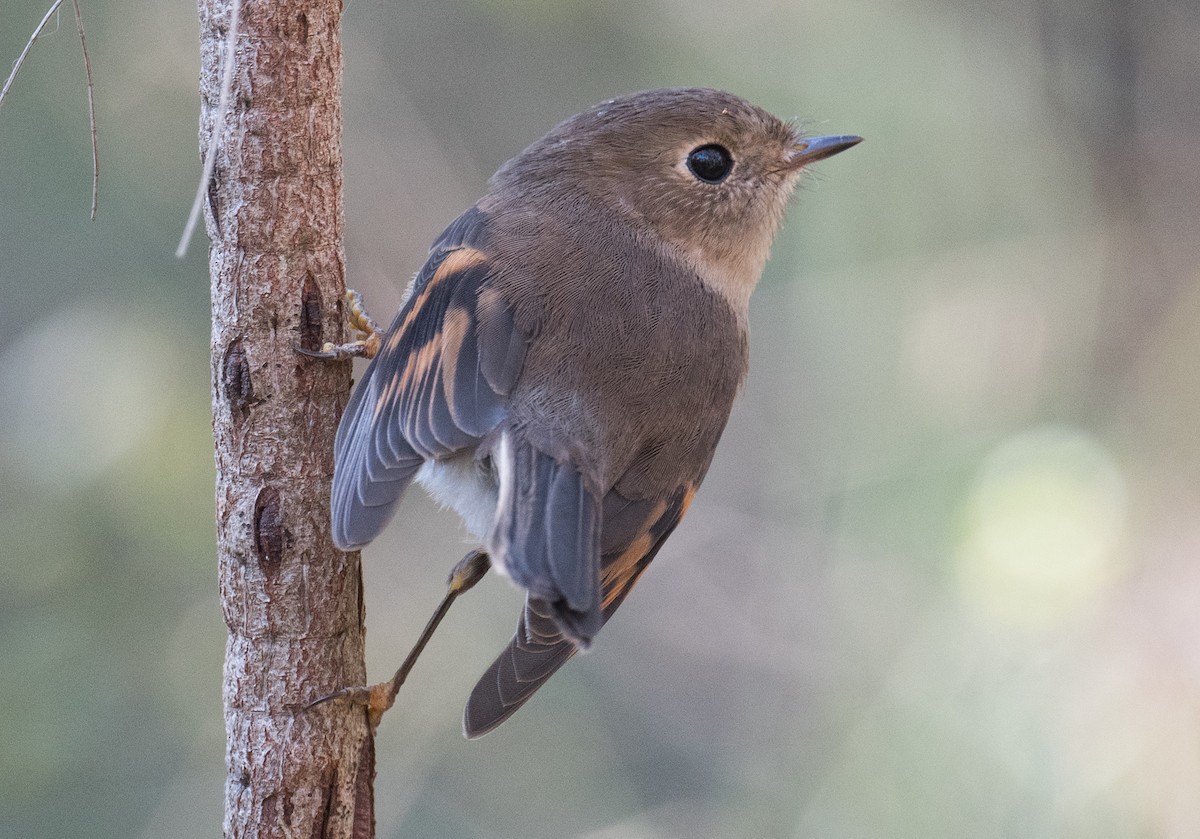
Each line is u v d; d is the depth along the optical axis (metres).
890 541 13.16
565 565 5.90
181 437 10.80
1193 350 12.57
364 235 13.67
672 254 7.44
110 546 10.69
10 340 11.75
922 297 13.38
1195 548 11.76
